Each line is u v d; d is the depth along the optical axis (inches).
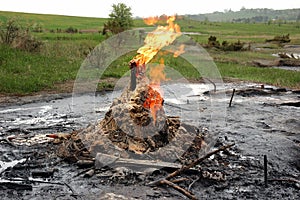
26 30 795.4
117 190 218.1
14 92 478.0
